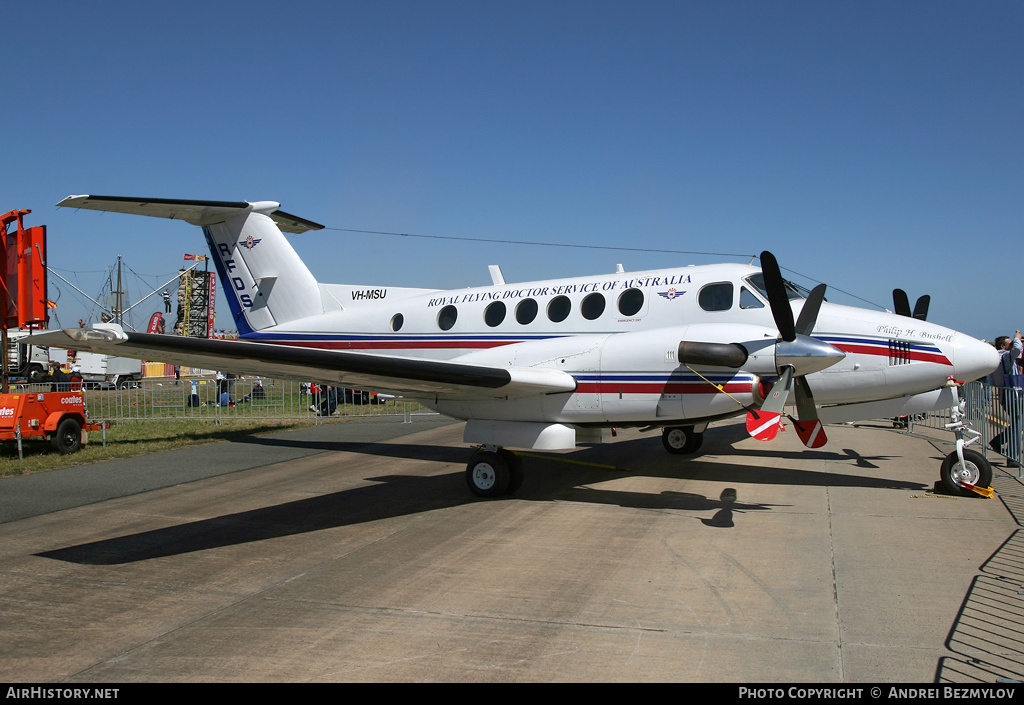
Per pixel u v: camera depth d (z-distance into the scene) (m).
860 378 7.64
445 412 8.20
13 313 11.28
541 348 7.88
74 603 4.60
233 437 13.34
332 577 5.08
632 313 8.53
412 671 3.55
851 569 5.02
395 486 8.45
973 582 4.71
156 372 39.56
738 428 13.77
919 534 5.90
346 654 3.77
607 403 7.34
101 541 6.12
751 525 6.30
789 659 3.61
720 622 4.11
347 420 16.39
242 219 11.99
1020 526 6.13
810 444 7.62
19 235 11.03
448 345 10.00
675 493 7.76
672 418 7.11
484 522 6.62
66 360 36.28
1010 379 11.12
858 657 3.62
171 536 6.27
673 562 5.27
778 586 4.70
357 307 11.36
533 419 7.68
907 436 12.62
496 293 9.80
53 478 9.13
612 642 3.87
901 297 9.47
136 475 9.31
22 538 6.24
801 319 7.23
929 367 7.38
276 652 3.80
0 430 10.52
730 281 8.11
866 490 7.75
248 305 12.11
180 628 4.16
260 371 7.02
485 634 4.00
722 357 6.66
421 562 5.41
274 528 6.52
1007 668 3.47
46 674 3.57
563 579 4.94
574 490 8.02
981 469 7.27
